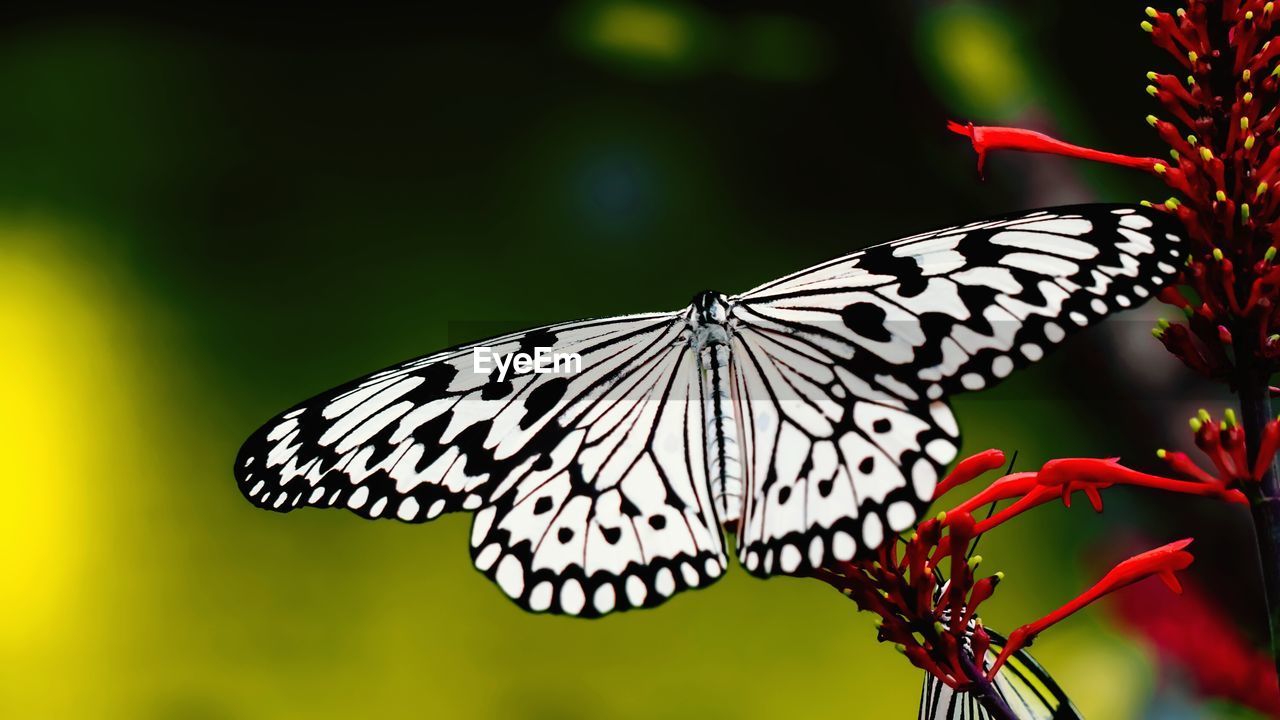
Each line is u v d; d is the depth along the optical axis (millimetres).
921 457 446
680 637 1240
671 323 479
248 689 1271
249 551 1339
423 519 472
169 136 1604
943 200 1437
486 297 1470
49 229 1549
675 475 464
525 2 1575
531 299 1466
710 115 1537
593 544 459
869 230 1458
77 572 1337
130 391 1440
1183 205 441
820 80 1400
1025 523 1191
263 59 1641
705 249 1474
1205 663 643
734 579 1258
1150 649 664
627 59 1474
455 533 1321
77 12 1668
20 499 1376
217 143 1596
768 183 1501
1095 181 881
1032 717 464
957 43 838
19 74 1638
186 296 1500
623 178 1521
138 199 1566
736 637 1233
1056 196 796
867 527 443
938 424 448
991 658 466
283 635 1290
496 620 1273
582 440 471
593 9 1447
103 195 1573
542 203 1521
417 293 1482
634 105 1553
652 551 457
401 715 1243
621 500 463
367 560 1319
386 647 1276
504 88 1586
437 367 482
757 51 1403
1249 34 437
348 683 1264
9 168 1587
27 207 1562
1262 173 435
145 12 1653
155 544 1349
